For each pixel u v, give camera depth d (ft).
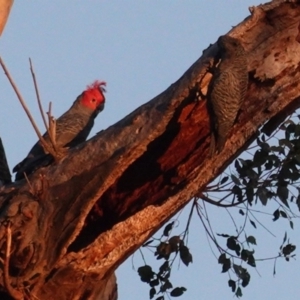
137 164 38.42
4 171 42.73
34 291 37.60
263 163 42.96
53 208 37.01
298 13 37.52
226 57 36.40
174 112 36.58
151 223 37.78
